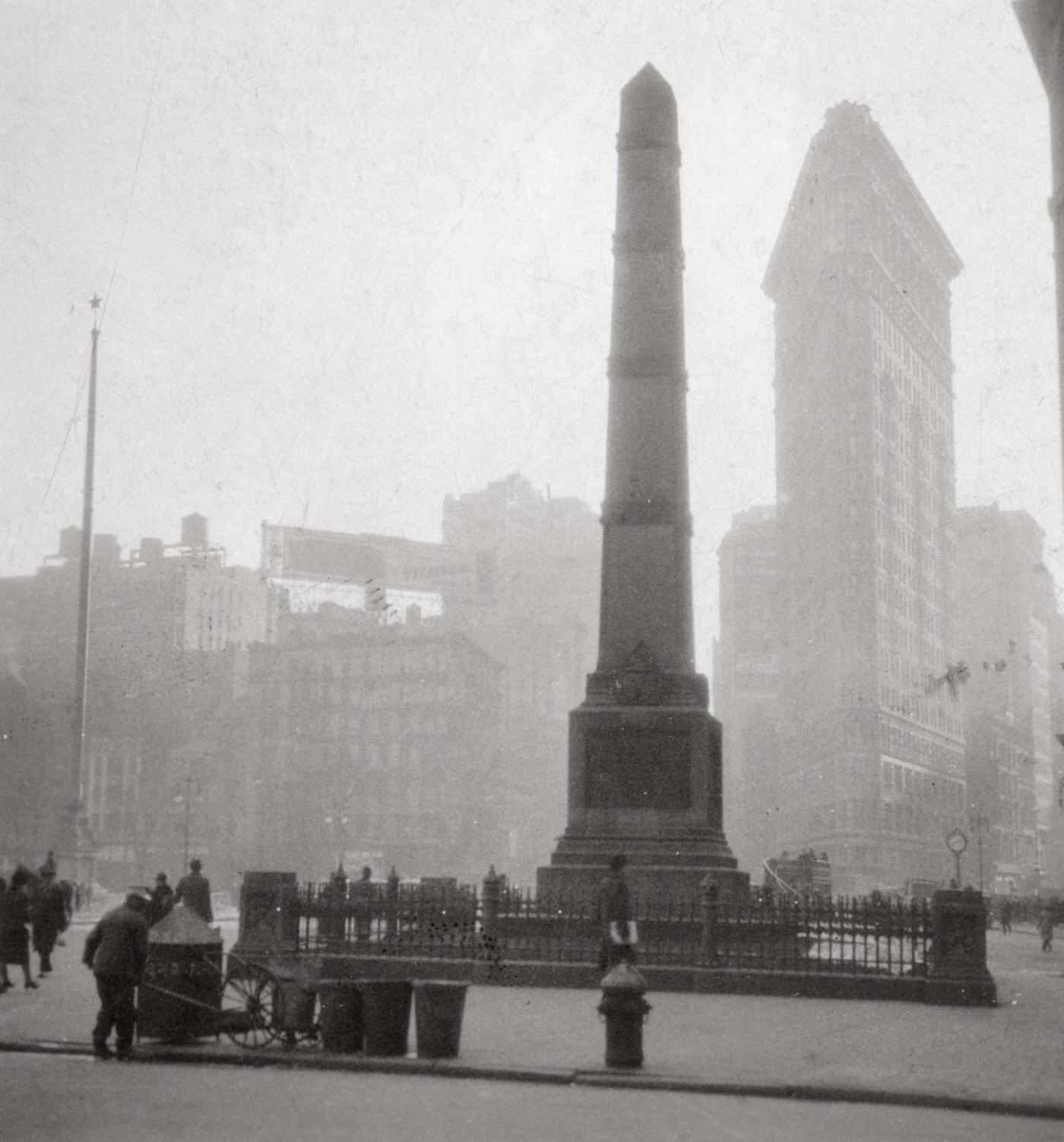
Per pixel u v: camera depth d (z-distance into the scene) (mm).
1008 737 149625
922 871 124125
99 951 14977
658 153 29938
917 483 136625
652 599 28250
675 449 28781
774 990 22516
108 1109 11836
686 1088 13477
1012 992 24984
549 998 21328
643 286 29406
